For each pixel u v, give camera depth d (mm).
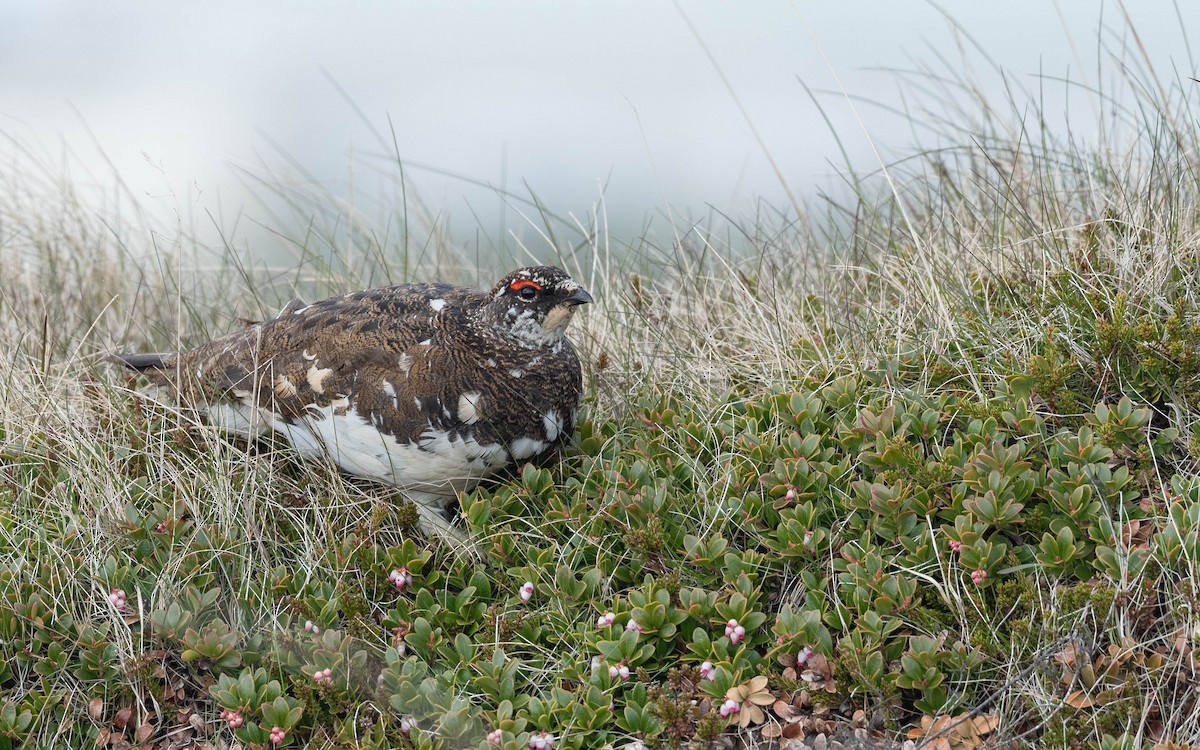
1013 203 10422
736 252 12727
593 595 7941
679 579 7852
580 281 12094
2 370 10016
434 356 8492
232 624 8055
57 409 9570
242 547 8414
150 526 8570
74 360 10422
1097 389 8516
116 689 7723
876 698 7031
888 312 10078
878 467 8180
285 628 7926
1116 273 9211
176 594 8070
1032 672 6898
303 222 14516
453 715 7172
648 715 7172
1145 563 7000
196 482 8922
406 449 8547
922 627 7324
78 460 9016
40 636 7844
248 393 9117
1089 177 10750
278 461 9234
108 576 8086
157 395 9836
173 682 7797
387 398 8484
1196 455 7754
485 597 8258
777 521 8180
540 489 8844
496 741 7062
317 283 12945
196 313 11914
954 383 9078
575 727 7199
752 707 7121
